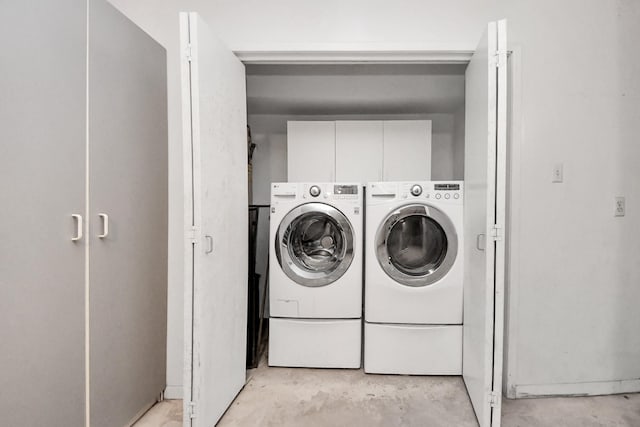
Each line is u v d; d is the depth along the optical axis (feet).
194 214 4.80
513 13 6.00
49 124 3.85
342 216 7.09
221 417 5.62
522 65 5.99
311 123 9.46
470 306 6.08
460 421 5.51
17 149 3.51
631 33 6.04
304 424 5.47
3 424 3.42
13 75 3.45
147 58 5.59
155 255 5.83
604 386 6.21
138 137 5.39
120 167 4.99
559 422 5.44
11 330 3.48
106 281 4.72
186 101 4.71
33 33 3.65
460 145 10.07
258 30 6.23
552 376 6.16
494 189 4.93
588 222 6.10
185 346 4.79
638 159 6.12
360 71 8.71
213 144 5.19
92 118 4.46
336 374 7.02
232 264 5.93
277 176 10.85
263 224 10.38
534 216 6.07
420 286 6.84
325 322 7.14
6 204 3.41
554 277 6.10
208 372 5.07
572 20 6.00
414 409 5.83
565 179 6.07
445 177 10.78
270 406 5.94
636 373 6.23
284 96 9.07
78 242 4.25
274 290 7.23
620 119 6.09
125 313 5.11
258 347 7.85
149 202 5.66
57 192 3.96
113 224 4.84
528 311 6.12
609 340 6.18
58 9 3.94
